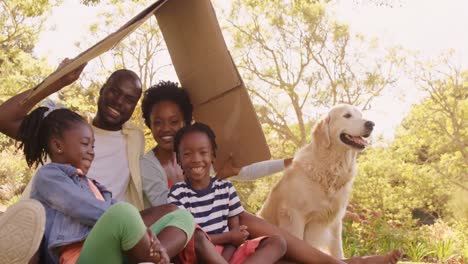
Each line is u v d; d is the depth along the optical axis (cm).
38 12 1471
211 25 402
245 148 427
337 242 595
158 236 297
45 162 335
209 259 317
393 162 1745
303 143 1955
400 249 406
